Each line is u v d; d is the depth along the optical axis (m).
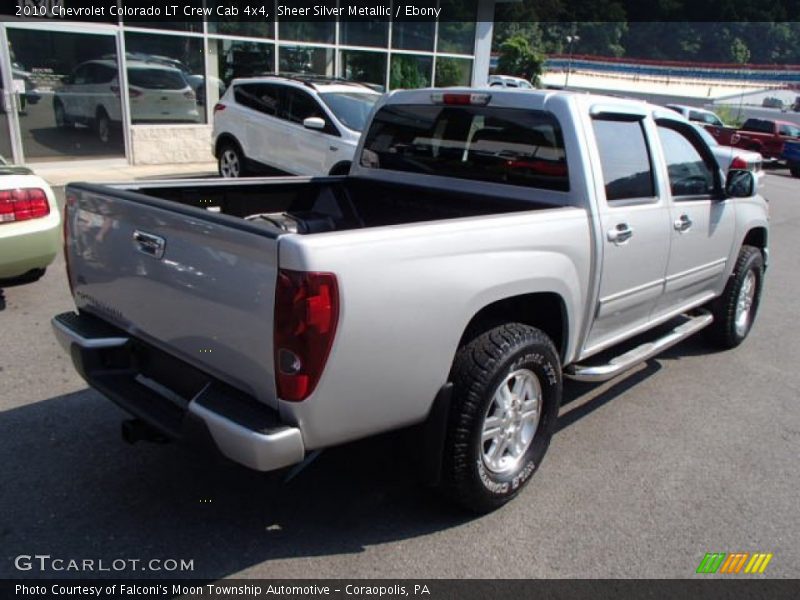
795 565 3.05
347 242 2.45
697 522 3.32
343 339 2.47
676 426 4.30
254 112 10.25
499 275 2.97
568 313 3.45
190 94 12.99
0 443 3.67
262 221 4.27
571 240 3.37
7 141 11.02
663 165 4.12
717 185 4.77
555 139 3.63
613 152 3.77
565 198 3.60
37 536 2.98
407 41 16.02
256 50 13.70
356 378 2.56
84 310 3.49
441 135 4.23
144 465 3.55
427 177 4.30
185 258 2.73
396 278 2.59
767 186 18.59
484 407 2.98
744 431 4.29
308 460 2.71
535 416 3.38
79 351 3.18
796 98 61.03
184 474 3.49
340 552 2.98
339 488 3.44
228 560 2.89
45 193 5.48
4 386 4.30
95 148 12.05
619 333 4.10
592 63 74.12
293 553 2.96
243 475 3.51
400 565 2.91
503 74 45.28
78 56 11.45
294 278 2.35
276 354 2.45
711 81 72.31
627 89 68.12
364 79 15.57
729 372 5.24
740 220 5.08
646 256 3.98
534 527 3.21
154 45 12.30
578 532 3.19
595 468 3.76
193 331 2.78
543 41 85.56
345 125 8.95
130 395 3.03
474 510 3.22
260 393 2.58
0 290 6.08
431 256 2.71
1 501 3.20
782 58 93.62
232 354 2.63
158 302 2.92
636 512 3.38
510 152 3.87
